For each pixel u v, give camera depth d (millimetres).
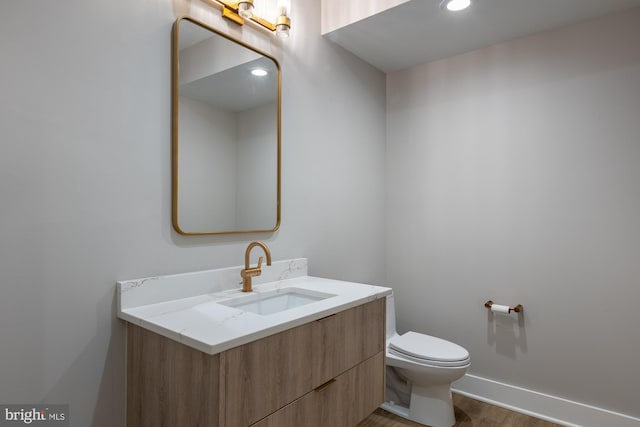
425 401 2131
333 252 2332
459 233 2543
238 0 1639
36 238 1147
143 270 1401
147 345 1249
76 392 1235
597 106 2074
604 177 2049
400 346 2109
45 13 1165
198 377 1066
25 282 1128
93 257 1270
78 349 1239
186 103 1529
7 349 1098
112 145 1315
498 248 2385
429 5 1962
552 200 2201
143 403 1266
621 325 1997
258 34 1858
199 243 1590
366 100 2658
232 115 1717
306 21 2162
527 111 2293
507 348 2346
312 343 1337
